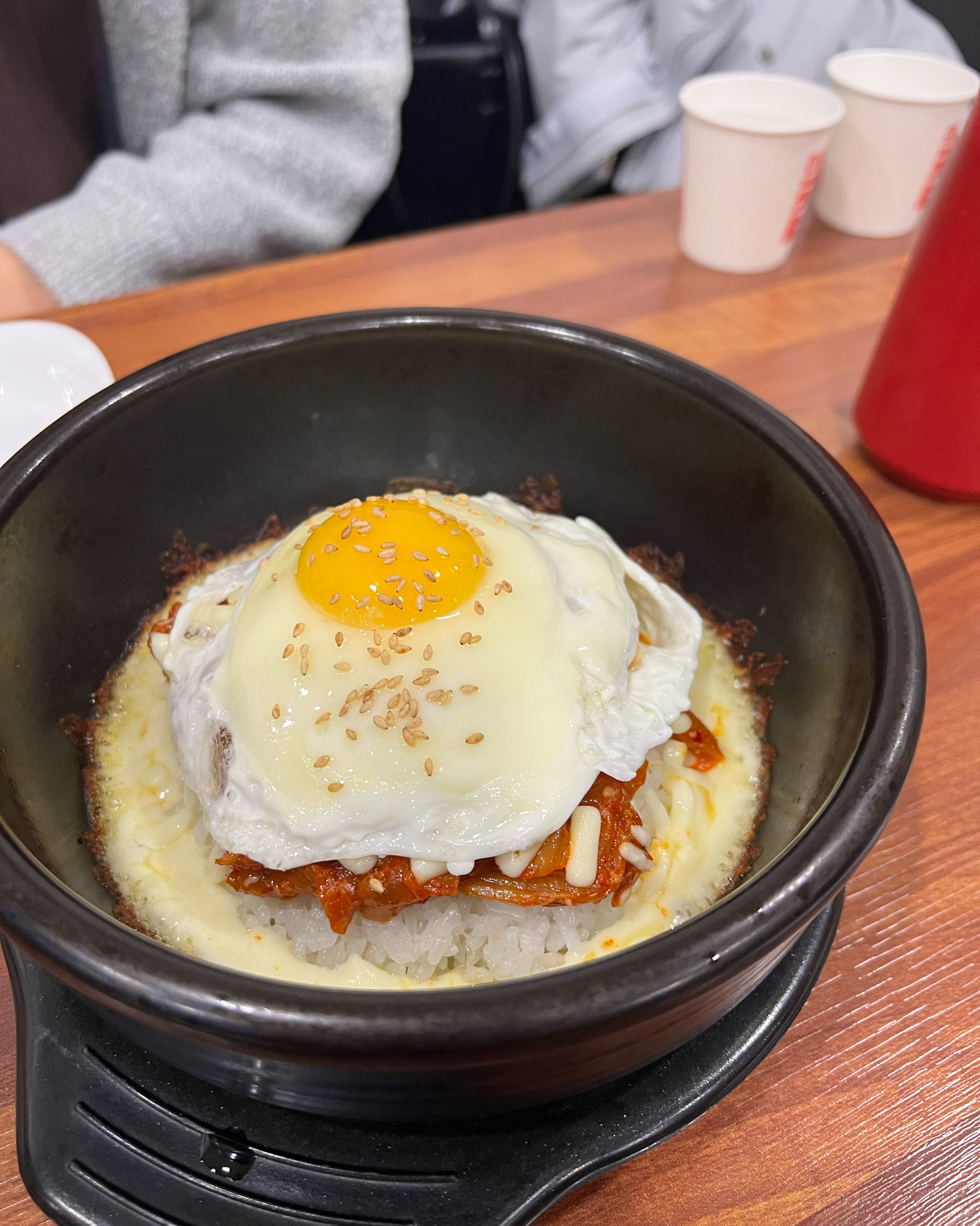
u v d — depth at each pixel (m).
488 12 0.57
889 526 0.34
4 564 0.22
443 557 0.23
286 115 0.52
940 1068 0.22
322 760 0.22
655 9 0.58
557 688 0.23
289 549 0.25
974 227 0.29
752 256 0.43
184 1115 0.19
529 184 0.64
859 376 0.39
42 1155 0.18
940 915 0.24
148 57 0.51
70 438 0.24
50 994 0.20
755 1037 0.20
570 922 0.24
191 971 0.14
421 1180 0.18
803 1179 0.20
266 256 0.54
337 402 0.29
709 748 0.27
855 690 0.20
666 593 0.28
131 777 0.26
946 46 0.64
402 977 0.24
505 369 0.29
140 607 0.28
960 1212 0.20
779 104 0.44
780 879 0.15
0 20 0.45
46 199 0.51
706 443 0.27
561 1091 0.18
